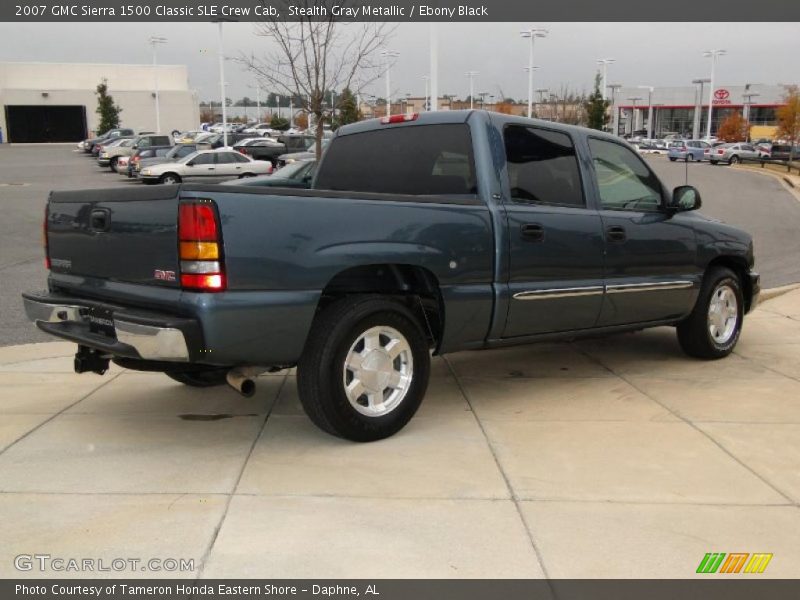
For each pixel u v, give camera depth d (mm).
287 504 3756
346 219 4281
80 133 74938
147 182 30250
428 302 4961
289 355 4172
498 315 5000
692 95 96188
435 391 5809
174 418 5098
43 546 3344
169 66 79562
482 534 3480
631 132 99688
